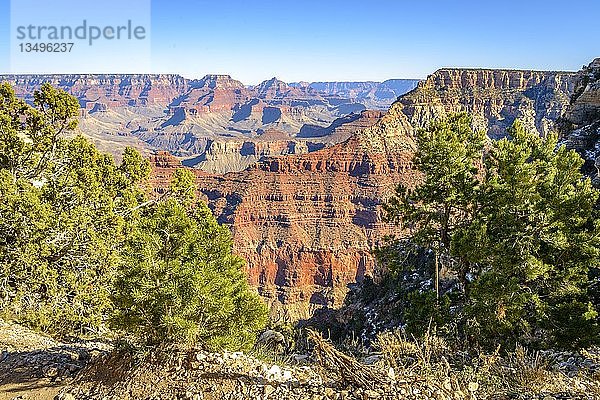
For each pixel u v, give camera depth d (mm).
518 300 18016
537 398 9508
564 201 18562
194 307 11406
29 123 25469
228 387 10117
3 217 20156
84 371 11758
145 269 11188
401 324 30531
